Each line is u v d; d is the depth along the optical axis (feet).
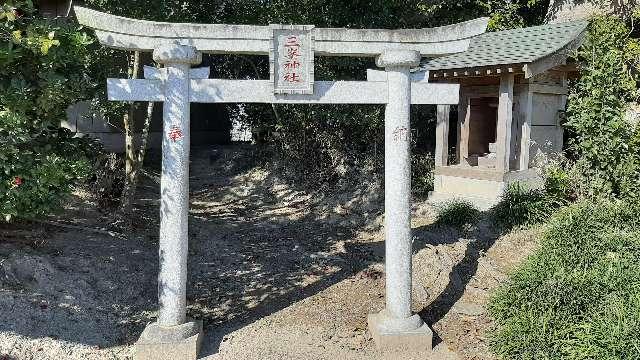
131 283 18.25
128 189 23.81
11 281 15.99
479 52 27.86
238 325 16.17
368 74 14.69
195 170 40.50
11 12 14.05
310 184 34.60
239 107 44.78
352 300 17.92
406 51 14.17
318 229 27.48
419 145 35.99
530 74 23.21
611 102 23.02
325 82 14.38
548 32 26.63
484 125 29.45
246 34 13.87
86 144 18.15
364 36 14.37
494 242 22.29
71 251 19.08
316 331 15.67
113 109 23.38
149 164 36.14
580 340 13.09
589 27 24.77
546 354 13.15
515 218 23.43
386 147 14.92
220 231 26.37
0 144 14.51
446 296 18.02
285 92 14.05
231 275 20.42
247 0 26.07
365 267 21.18
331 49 14.37
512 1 38.68
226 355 14.24
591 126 23.38
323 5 29.58
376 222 27.66
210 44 13.82
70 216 22.82
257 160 40.22
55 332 14.40
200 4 24.07
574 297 14.80
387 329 14.74
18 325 14.16
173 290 14.02
